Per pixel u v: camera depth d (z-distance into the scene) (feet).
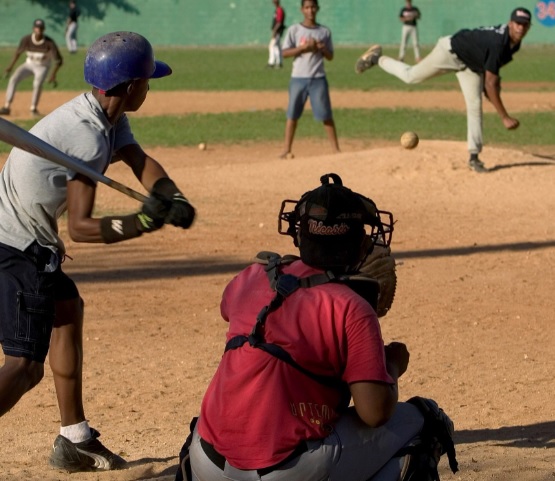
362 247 19.65
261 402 18.31
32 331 24.95
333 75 204.44
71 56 268.41
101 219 22.97
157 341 44.80
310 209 19.04
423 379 40.11
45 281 25.16
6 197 25.09
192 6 313.12
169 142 111.65
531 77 196.44
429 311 49.29
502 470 26.14
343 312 18.30
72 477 27.99
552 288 53.52
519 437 32.78
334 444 18.62
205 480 18.92
